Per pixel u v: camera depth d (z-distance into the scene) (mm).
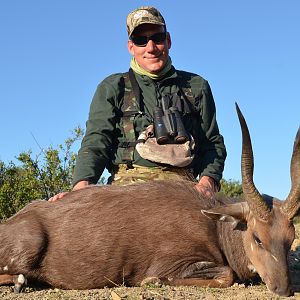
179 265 1958
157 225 1970
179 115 2301
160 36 2361
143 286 1933
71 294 1840
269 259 1830
